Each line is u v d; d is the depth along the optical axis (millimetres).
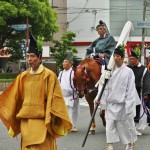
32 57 6805
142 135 11742
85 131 12383
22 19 34531
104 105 9125
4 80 33562
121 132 8914
